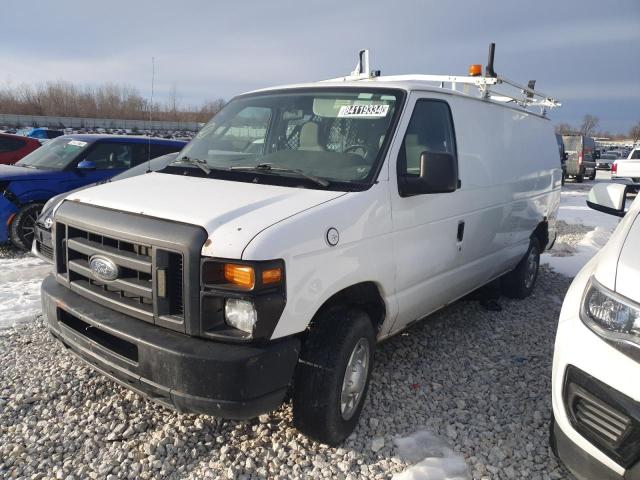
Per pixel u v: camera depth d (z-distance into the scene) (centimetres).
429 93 391
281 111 390
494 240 490
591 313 251
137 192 312
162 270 263
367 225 313
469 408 364
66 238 311
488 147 468
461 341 476
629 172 1948
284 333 263
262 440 314
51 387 364
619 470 234
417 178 342
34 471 285
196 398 253
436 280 402
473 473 297
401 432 332
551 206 637
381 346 454
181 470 287
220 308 259
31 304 538
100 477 281
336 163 341
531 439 329
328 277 285
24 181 748
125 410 340
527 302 601
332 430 297
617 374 232
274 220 267
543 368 429
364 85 384
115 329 273
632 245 261
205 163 367
